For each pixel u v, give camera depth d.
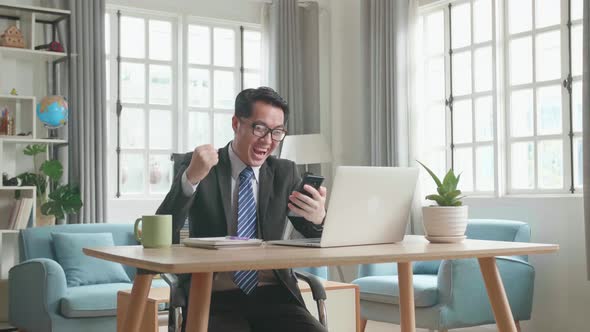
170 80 6.20
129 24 6.04
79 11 5.52
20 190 5.33
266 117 2.34
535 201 4.89
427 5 5.85
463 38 5.63
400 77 5.89
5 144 5.38
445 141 5.78
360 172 2.11
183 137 6.21
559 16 4.89
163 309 4.16
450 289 4.12
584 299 4.52
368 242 2.20
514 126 5.20
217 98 6.42
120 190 5.95
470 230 4.72
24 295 4.54
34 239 4.86
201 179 2.24
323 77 6.84
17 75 5.45
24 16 5.35
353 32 6.68
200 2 6.29
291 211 2.34
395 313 4.36
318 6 6.72
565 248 4.66
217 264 1.57
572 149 4.75
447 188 2.35
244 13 6.49
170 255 1.77
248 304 2.29
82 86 5.52
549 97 4.94
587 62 4.37
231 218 2.37
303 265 1.69
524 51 5.14
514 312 4.34
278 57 6.45
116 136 5.93
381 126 6.03
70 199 5.18
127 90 6.02
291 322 2.26
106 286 4.59
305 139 5.99
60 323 4.25
